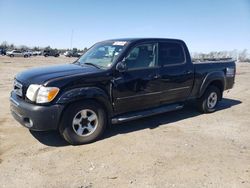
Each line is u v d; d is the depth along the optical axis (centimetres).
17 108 461
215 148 475
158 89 568
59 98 436
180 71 605
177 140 509
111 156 432
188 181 360
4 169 382
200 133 553
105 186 345
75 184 348
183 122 627
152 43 563
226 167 403
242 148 479
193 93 654
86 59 582
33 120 433
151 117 661
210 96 706
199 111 716
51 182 352
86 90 457
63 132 460
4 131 531
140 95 539
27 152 440
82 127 475
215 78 689
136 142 493
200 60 742
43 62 3334
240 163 417
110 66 500
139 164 405
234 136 541
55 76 453
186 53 627
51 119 435
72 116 457
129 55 521
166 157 432
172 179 364
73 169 387
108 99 492
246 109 775
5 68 2120
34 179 358
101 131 495
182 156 437
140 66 539
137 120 632
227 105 828
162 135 534
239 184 356
